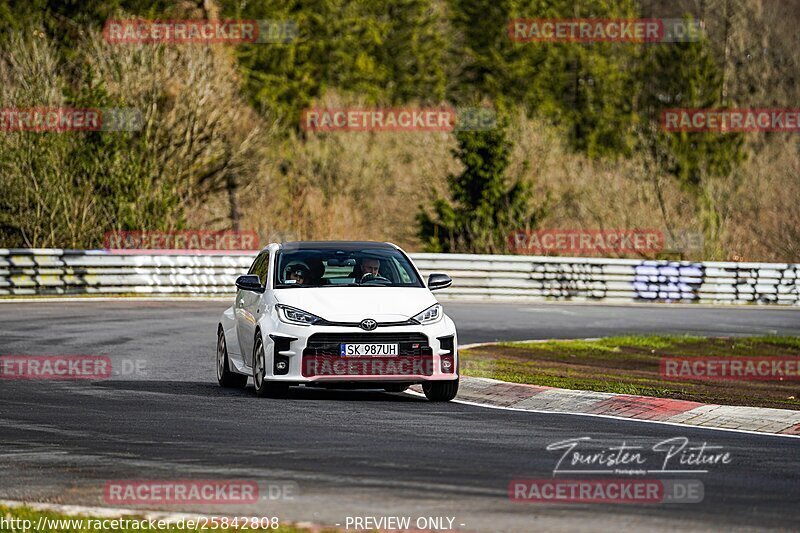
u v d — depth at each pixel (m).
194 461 28.61
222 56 151.12
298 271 43.97
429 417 37.53
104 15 174.12
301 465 28.05
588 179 179.88
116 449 30.41
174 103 137.38
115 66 135.00
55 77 128.50
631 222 168.88
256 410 38.69
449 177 148.75
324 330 40.97
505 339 74.38
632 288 120.25
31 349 58.38
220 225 160.50
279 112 189.88
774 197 183.88
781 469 28.77
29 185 113.50
